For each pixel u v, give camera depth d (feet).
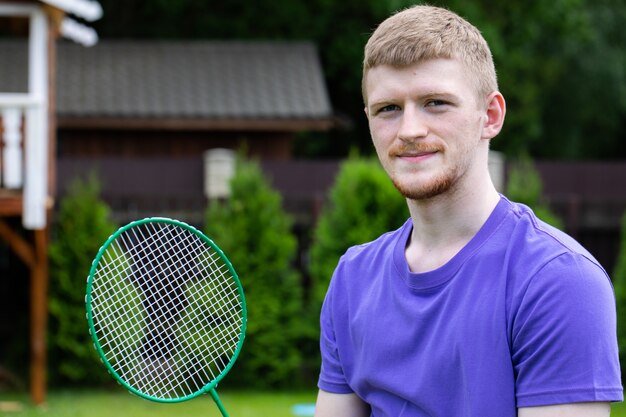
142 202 44.91
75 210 39.52
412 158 7.66
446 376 7.73
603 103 95.55
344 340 8.75
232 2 72.08
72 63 59.26
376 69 7.74
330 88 76.28
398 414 8.14
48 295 38.96
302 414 33.17
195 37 73.41
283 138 56.65
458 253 7.85
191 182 49.08
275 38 72.49
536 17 79.00
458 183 7.79
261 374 40.11
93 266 9.86
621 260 38.52
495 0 76.59
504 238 7.79
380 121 7.82
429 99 7.59
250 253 40.47
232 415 33.01
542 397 7.27
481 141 7.91
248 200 40.78
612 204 48.57
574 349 7.18
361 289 8.62
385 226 39.70
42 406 34.78
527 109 80.18
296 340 40.52
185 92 57.26
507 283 7.57
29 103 33.47
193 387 22.29
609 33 94.89
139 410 34.04
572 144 96.07
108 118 53.62
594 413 7.19
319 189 49.98
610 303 7.38
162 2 70.85
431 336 7.84
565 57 91.66
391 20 7.86
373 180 39.86
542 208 40.57
